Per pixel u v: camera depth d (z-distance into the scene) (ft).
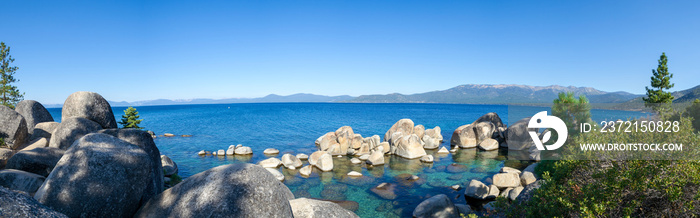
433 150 113.60
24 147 59.72
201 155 101.50
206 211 21.74
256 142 130.62
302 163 90.17
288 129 182.70
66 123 54.54
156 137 144.87
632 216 24.32
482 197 57.36
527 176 59.72
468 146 118.32
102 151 28.22
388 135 128.47
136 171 28.73
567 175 31.17
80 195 25.76
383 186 67.21
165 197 25.13
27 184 37.60
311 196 61.36
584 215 22.90
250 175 23.63
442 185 68.03
